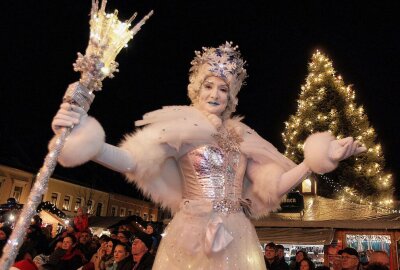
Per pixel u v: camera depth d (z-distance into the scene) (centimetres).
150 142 199
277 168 223
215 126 221
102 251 608
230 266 188
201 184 206
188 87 245
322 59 1446
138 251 507
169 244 197
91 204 3572
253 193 231
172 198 213
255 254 201
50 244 772
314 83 1416
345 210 1046
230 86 231
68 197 3344
